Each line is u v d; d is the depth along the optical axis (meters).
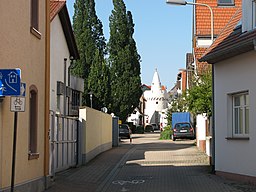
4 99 10.91
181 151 29.09
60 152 17.94
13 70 10.05
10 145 11.33
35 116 13.67
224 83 16.78
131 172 19.02
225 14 33.94
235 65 15.99
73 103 32.66
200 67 28.89
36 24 13.84
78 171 19.17
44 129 14.48
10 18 11.36
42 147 14.27
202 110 22.80
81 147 21.41
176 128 44.62
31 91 13.30
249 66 15.09
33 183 13.06
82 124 21.45
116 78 59.00
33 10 13.83
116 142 36.25
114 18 60.00
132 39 60.25
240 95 16.12
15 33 11.75
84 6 57.97
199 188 14.41
